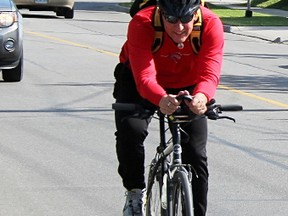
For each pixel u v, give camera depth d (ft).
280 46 133.39
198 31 28.43
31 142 52.01
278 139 54.90
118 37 128.36
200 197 29.37
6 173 44.42
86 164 46.62
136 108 27.50
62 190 41.37
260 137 55.42
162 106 26.61
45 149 50.11
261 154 50.29
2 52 73.97
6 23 74.54
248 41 138.92
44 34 127.13
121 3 233.14
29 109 63.82
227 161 48.24
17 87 74.95
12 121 58.85
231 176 44.75
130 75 30.76
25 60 95.25
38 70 87.15
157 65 29.63
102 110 64.23
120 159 30.37
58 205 38.91
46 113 62.34
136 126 29.43
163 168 29.63
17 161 47.03
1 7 75.15
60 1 159.12
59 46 111.45
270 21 173.06
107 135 54.70
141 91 27.81
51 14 176.35
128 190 31.19
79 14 182.50
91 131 55.93
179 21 27.45
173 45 28.71
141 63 28.17
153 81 27.63
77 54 102.94
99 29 142.51
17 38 75.10
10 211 37.83
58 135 54.39
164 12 27.43
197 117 27.37
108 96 71.05
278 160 48.83
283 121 61.62
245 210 38.68
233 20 171.94
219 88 77.77
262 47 128.77
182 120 27.48
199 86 27.35
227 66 97.09
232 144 52.95
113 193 41.06
